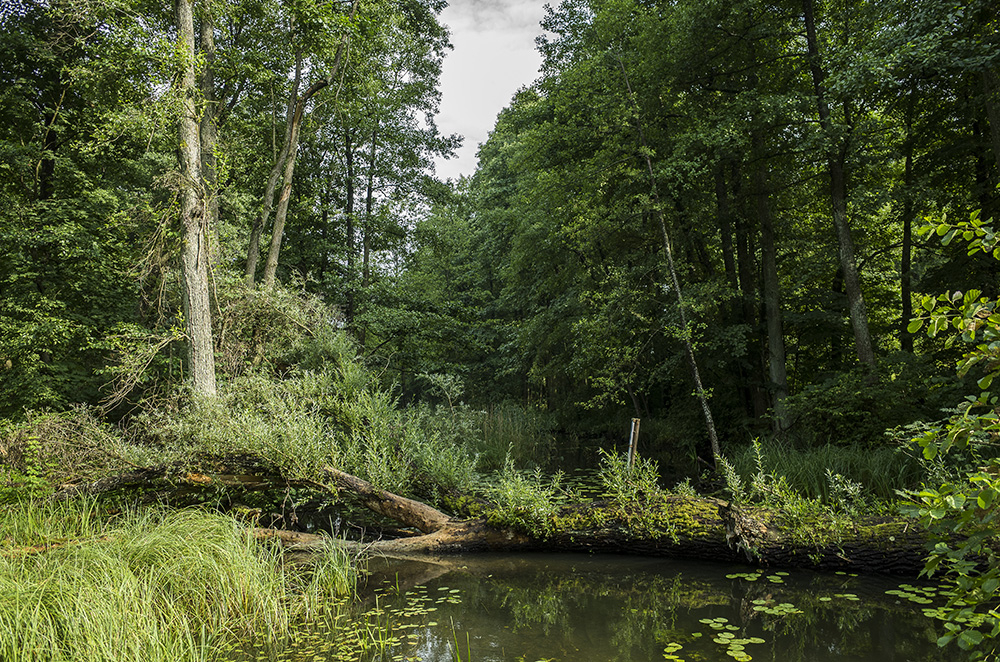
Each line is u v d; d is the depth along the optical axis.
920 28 8.17
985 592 1.93
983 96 8.64
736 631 3.86
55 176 13.55
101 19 9.13
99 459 6.48
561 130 13.09
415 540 6.18
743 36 10.89
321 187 15.56
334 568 5.00
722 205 12.34
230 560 4.42
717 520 5.63
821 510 5.55
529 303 20.25
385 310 15.53
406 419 7.74
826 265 13.00
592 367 12.12
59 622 3.33
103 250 13.08
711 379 13.21
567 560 5.89
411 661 3.48
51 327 11.61
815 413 9.44
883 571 5.06
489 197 21.72
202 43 10.97
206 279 8.82
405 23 13.39
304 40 10.98
